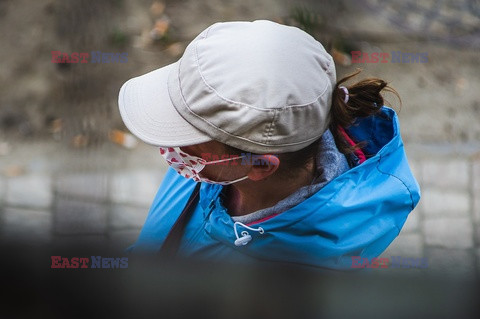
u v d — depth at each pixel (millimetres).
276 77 3596
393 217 4180
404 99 12688
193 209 4656
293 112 3648
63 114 11805
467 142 11898
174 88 3887
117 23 12945
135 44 12797
